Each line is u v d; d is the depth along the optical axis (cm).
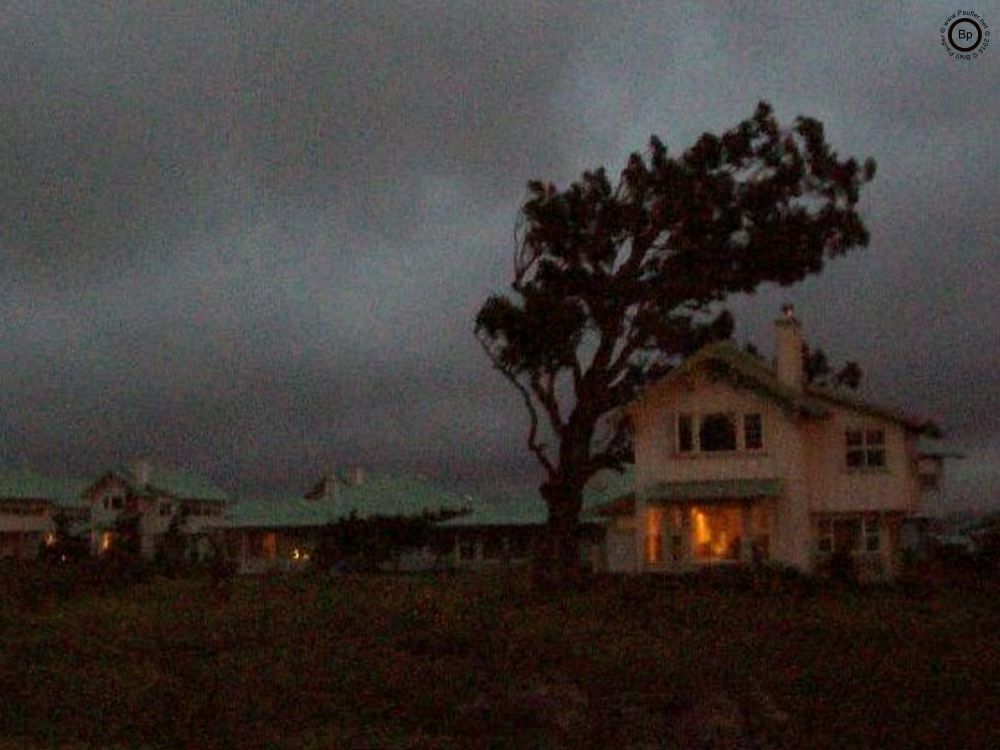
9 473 8388
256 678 1795
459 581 3666
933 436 3853
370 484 6812
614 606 2600
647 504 3797
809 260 3488
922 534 4428
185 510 6569
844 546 3347
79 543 5319
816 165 3488
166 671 1892
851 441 3838
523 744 1414
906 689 1680
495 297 3459
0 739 1477
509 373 3516
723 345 3784
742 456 3756
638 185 3544
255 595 3175
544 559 3438
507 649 1964
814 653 1955
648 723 1510
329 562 5278
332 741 1425
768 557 3669
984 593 2980
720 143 3494
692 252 3519
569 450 3512
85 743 1454
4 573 3566
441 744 1412
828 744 1420
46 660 2012
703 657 1900
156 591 3356
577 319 3450
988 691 1664
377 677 1780
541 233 3572
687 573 3312
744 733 1470
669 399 3838
